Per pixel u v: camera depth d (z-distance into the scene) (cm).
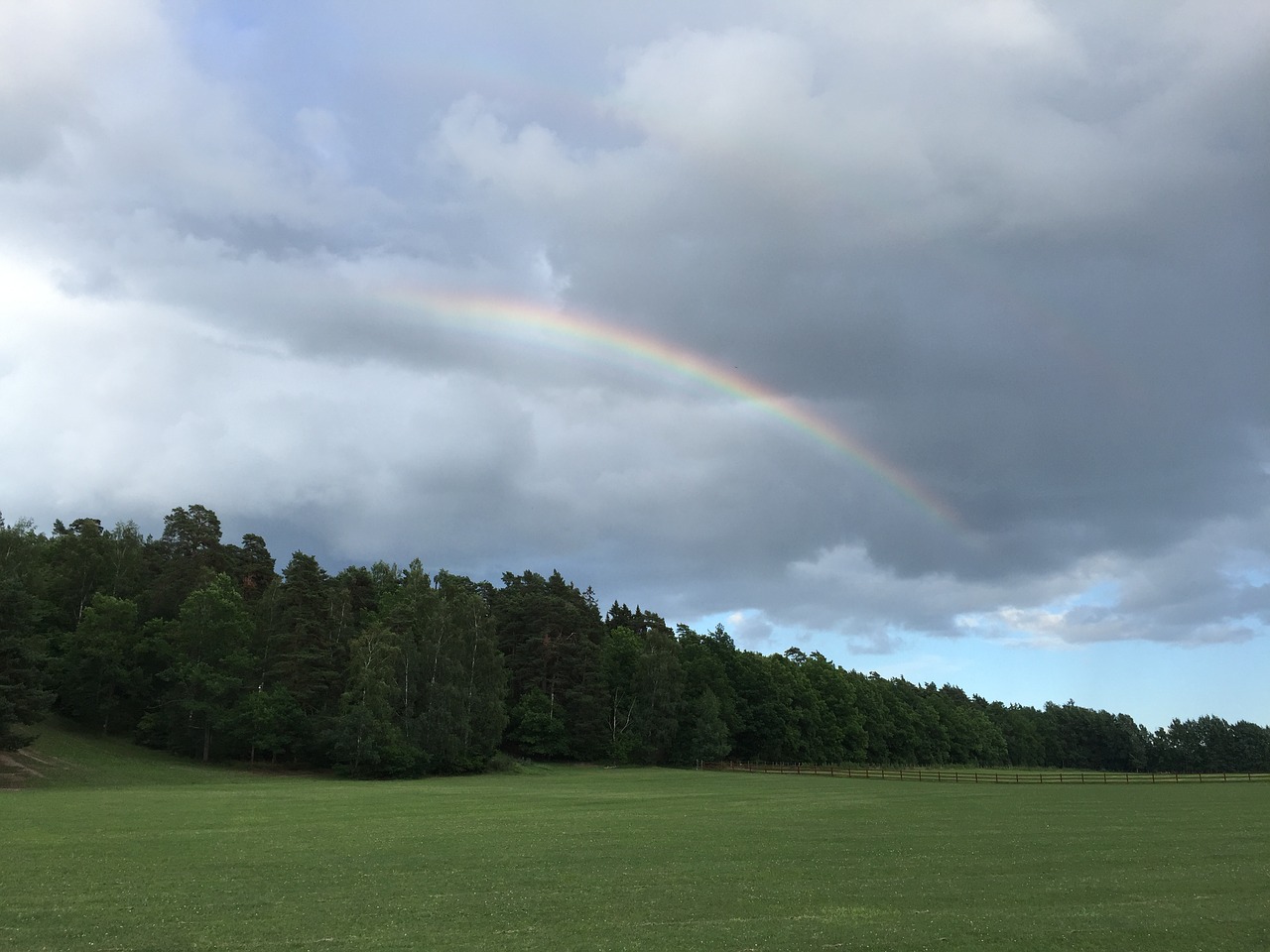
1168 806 5578
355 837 3656
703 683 15300
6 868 2702
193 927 1928
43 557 13488
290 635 11912
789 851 3244
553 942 1823
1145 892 2388
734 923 2003
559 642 14050
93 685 11294
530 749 13212
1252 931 1930
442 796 6681
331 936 1861
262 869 2744
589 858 3050
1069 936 1881
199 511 16575
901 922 2009
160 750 11256
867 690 19200
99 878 2541
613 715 14350
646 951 1758
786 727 15625
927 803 5919
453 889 2427
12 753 9088
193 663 11438
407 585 15600
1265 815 4828
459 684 11831
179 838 3550
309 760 11612
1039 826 4206
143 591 13738
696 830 4012
